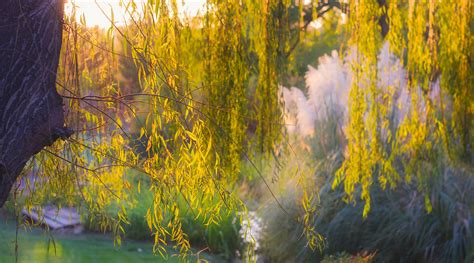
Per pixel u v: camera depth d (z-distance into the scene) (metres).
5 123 2.48
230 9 5.05
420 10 5.82
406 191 8.09
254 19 5.39
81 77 3.69
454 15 5.84
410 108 6.07
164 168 3.29
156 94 3.34
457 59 5.83
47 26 2.60
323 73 9.80
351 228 8.08
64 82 3.44
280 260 8.43
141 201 9.54
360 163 5.76
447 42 5.84
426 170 6.92
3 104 2.49
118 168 3.63
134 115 3.25
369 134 6.61
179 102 3.29
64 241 8.91
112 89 3.65
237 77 5.10
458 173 7.82
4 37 2.51
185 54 5.00
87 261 8.16
